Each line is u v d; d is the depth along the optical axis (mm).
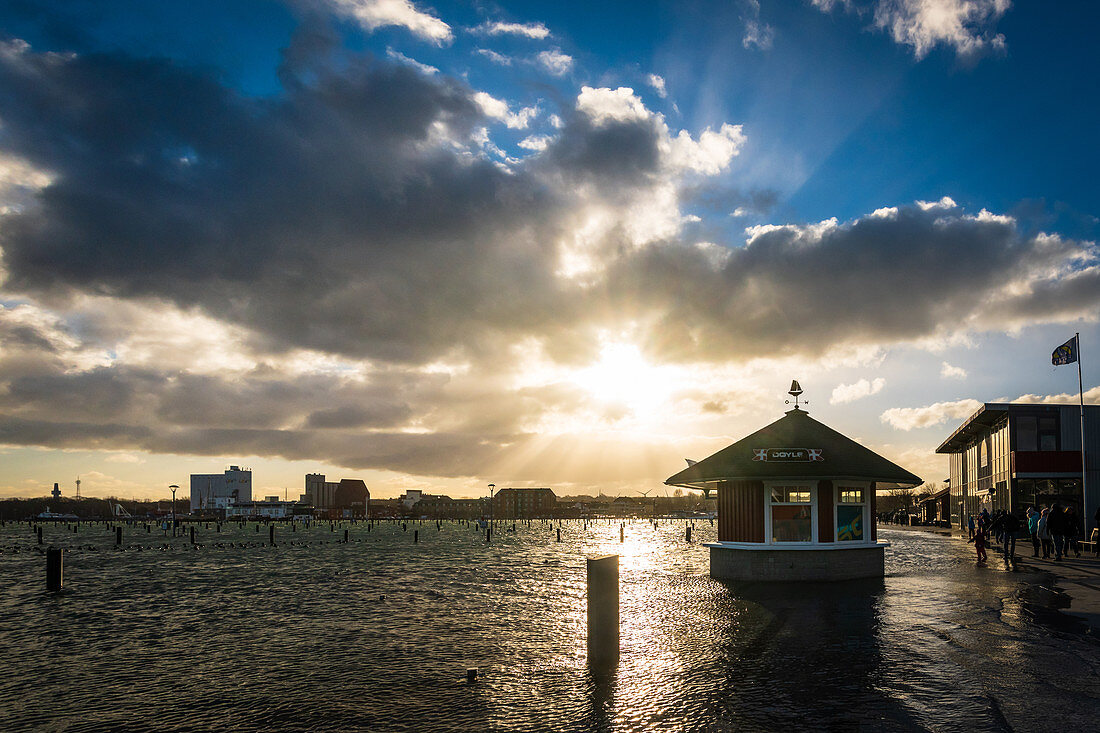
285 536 99812
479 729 9227
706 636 14344
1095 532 33406
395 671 12742
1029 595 18688
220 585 29359
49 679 12945
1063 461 46188
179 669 13562
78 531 131000
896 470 24391
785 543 23875
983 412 49906
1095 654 11922
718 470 24500
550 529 145875
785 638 13891
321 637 16500
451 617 19062
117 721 10305
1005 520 31266
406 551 56625
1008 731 8258
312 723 9867
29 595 26547
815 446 24156
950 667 11172
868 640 13422
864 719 8852
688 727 8836
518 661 13141
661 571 29906
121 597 25500
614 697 10328
